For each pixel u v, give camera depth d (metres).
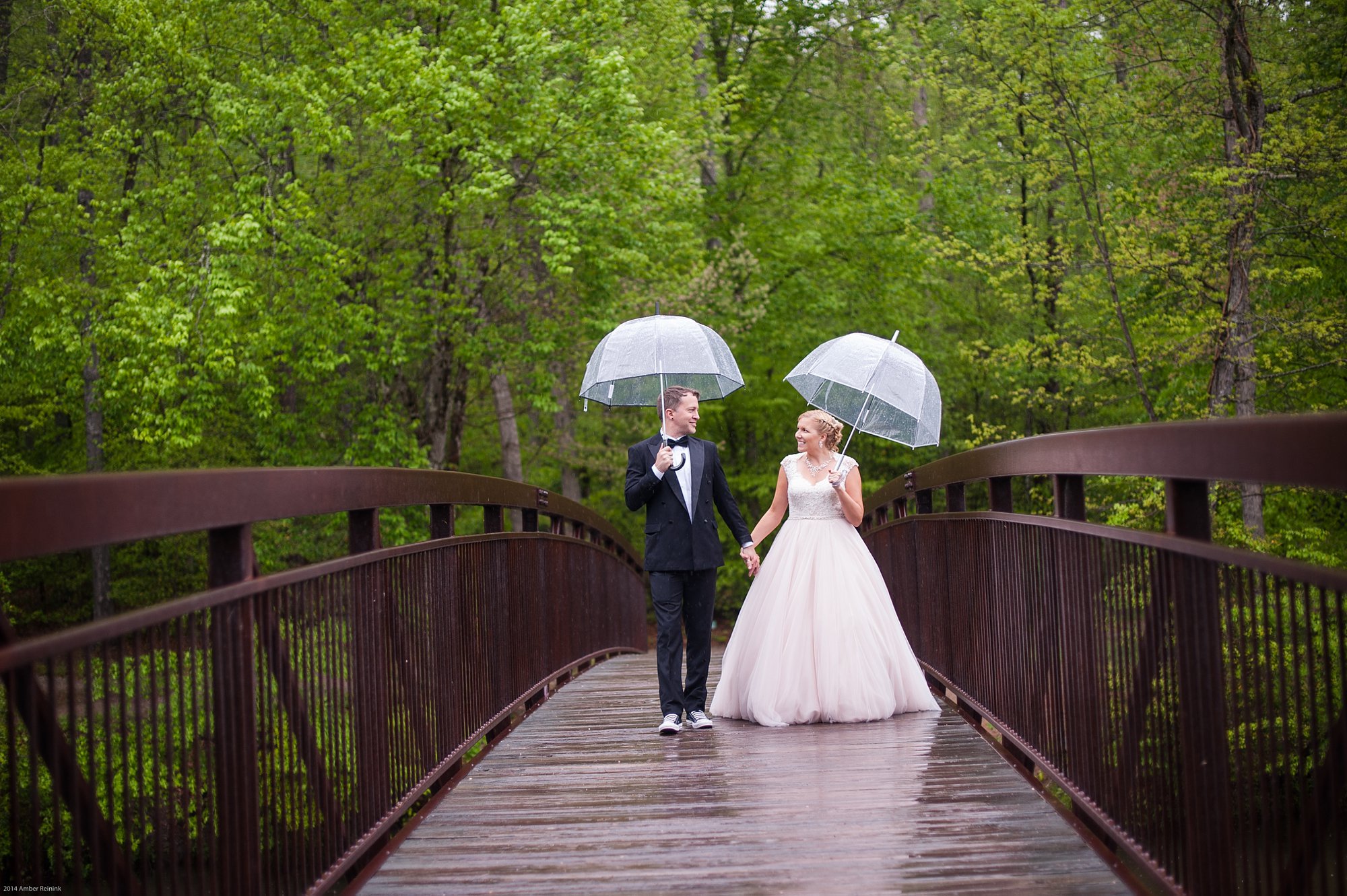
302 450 16.45
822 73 22.77
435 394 16.59
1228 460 2.40
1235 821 2.89
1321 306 11.91
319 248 14.33
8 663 1.76
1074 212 17.66
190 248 14.80
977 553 5.32
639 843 3.61
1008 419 22.23
